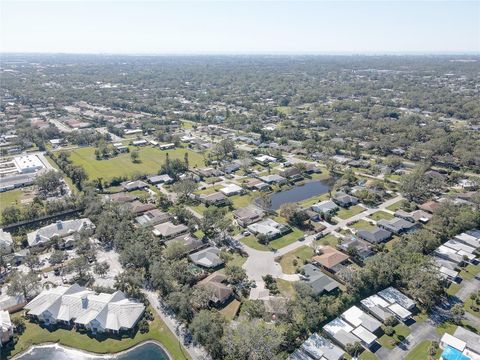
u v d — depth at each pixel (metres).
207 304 117.31
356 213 188.50
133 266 138.25
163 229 164.75
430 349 102.69
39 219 179.75
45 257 147.50
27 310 116.06
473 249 150.62
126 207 178.38
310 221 176.75
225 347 98.75
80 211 189.62
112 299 117.25
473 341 103.56
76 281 132.62
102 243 158.12
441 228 162.25
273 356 95.12
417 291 123.00
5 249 145.38
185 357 101.81
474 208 185.38
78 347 106.12
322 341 104.69
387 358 101.06
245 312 116.00
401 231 169.12
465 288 130.50
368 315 114.44
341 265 140.00
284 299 116.69
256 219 180.12
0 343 105.31
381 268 129.00
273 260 146.38
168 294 120.94
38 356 104.06
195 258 143.62
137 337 108.88
